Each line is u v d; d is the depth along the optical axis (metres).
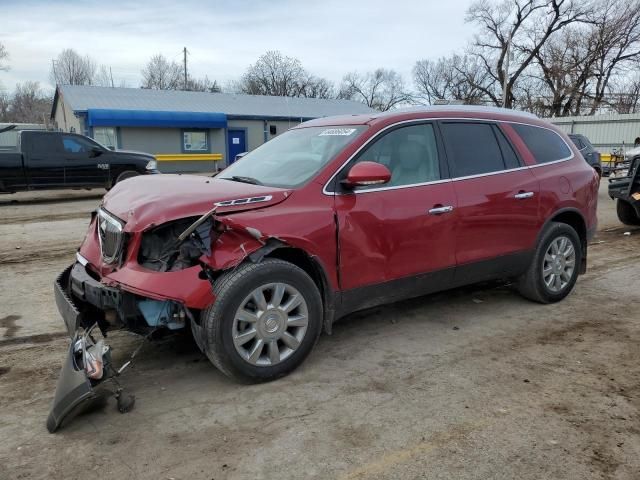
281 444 2.90
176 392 3.48
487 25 47.53
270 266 3.43
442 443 2.90
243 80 69.00
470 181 4.45
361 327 4.65
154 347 4.20
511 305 5.23
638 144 19.84
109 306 3.28
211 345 3.31
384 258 3.96
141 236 3.28
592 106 46.06
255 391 3.49
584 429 3.04
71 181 13.87
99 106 29.30
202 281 3.21
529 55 46.41
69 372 3.00
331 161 3.86
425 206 4.13
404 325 4.70
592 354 4.08
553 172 5.06
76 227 9.79
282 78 67.06
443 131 4.46
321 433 3.00
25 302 5.38
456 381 3.63
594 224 5.54
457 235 4.34
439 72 65.25
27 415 3.21
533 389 3.51
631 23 43.00
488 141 4.72
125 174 14.52
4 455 2.80
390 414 3.20
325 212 3.67
